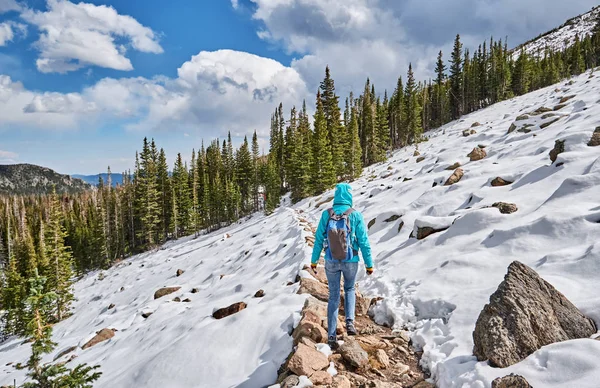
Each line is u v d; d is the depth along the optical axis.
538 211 7.06
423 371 4.11
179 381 4.71
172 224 60.75
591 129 11.46
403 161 35.75
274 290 7.96
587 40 88.56
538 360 3.23
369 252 4.77
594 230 5.39
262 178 68.88
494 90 78.19
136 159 62.69
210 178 75.31
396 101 74.62
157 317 10.16
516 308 3.70
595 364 2.86
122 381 5.41
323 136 47.44
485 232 7.23
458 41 79.94
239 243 25.75
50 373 5.07
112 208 66.88
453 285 5.64
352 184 33.38
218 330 5.67
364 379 3.98
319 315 5.39
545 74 77.31
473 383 3.28
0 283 41.41
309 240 12.16
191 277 19.55
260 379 4.23
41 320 5.81
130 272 37.91
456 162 16.42
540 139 13.73
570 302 3.87
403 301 5.83
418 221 9.06
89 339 11.75
